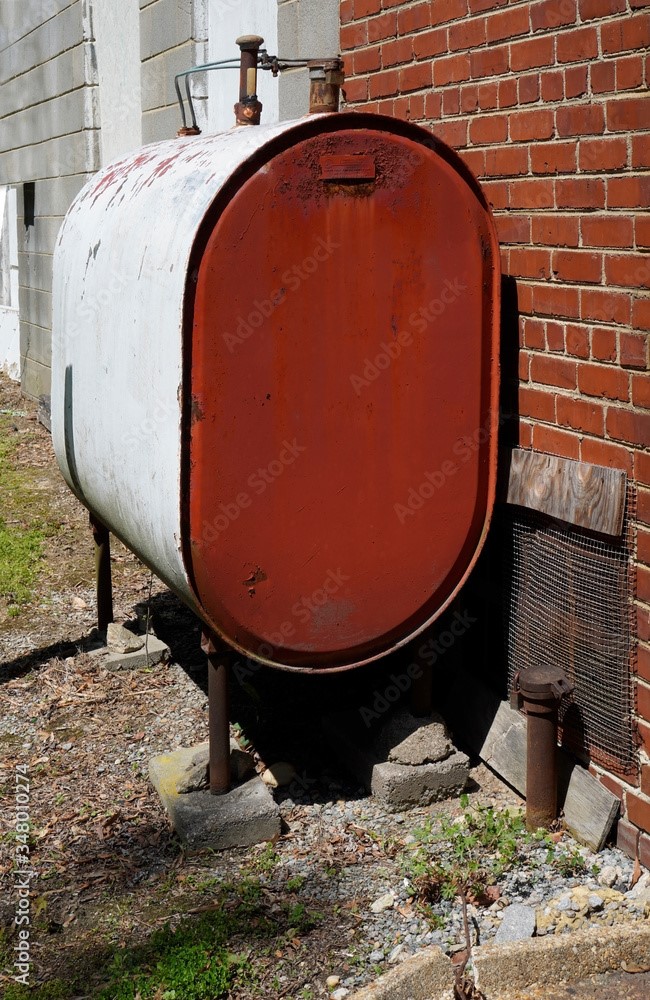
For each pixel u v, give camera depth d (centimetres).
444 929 330
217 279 343
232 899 351
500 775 416
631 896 340
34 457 1000
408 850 374
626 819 364
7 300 1391
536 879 352
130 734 473
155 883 365
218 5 725
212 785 397
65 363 494
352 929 334
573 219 367
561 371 382
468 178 370
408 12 450
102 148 1000
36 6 1136
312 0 548
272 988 311
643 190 334
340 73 408
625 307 346
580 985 311
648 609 348
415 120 454
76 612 619
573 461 375
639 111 332
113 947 332
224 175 346
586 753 384
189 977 310
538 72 376
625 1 333
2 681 533
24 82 1204
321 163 349
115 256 421
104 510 468
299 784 424
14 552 720
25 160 1225
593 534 370
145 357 379
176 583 381
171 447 357
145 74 850
